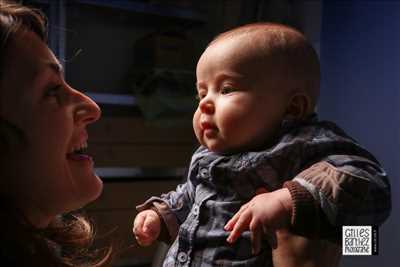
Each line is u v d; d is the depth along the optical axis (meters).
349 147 0.67
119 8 1.98
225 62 0.71
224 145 0.72
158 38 2.01
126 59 2.24
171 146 1.99
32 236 0.52
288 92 0.71
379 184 0.61
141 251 1.83
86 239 0.77
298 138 0.68
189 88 2.01
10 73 0.50
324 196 0.58
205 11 2.15
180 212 0.81
